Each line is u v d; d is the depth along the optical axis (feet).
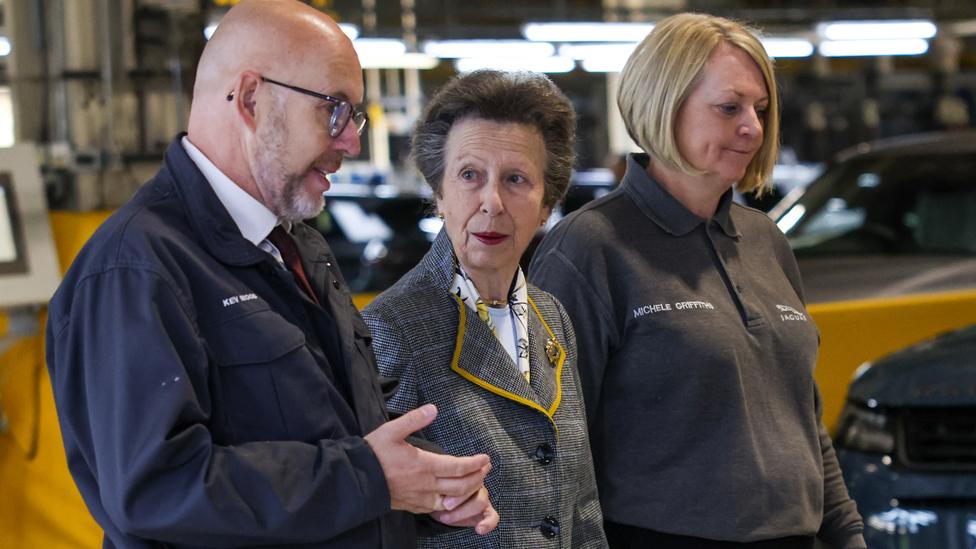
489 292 8.53
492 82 8.28
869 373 13.34
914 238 22.59
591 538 8.57
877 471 12.51
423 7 43.19
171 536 6.34
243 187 7.08
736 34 9.57
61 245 15.76
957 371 12.58
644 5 46.24
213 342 6.67
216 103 7.03
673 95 9.37
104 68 17.03
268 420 6.72
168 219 6.83
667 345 9.25
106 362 6.43
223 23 7.13
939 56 46.75
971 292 19.20
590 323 9.31
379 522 7.04
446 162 8.35
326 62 6.98
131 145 17.29
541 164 8.39
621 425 9.34
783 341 9.68
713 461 9.19
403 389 7.99
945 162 23.59
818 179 24.32
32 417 14.88
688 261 9.55
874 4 49.88
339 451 6.63
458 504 6.86
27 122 17.10
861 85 51.29
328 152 7.08
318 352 7.07
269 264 7.00
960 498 12.04
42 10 16.97
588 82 57.36
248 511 6.33
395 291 8.41
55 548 14.67
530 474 8.13
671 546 9.21
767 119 9.84
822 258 22.27
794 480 9.41
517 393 8.23
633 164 9.76
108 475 6.35
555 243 9.62
